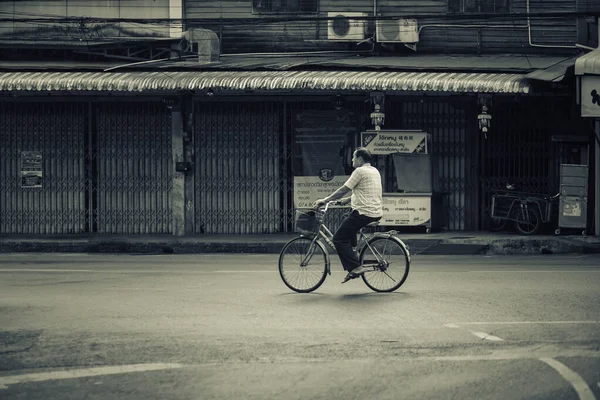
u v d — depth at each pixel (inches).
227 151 824.3
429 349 303.0
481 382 259.1
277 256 690.2
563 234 789.9
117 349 304.7
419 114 822.5
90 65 814.5
